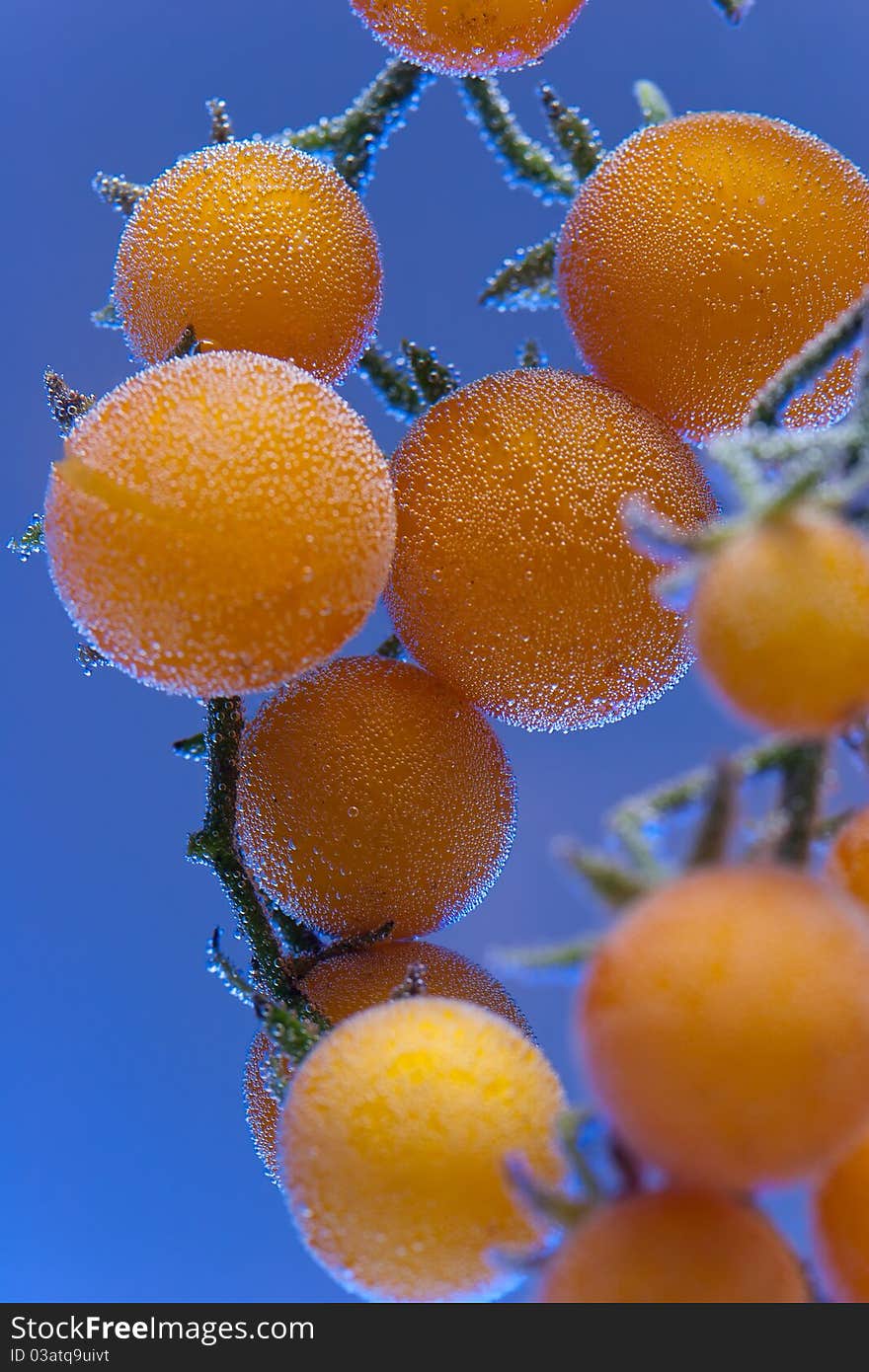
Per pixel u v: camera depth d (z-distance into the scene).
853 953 0.22
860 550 0.22
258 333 0.27
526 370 0.27
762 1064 0.22
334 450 0.25
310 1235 0.24
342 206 0.27
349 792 0.26
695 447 0.27
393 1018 0.24
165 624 0.25
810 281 0.26
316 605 0.25
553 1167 0.24
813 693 0.22
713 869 0.22
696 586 0.23
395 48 0.27
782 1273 0.22
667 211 0.26
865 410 0.23
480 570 0.26
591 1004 0.22
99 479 0.25
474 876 0.27
